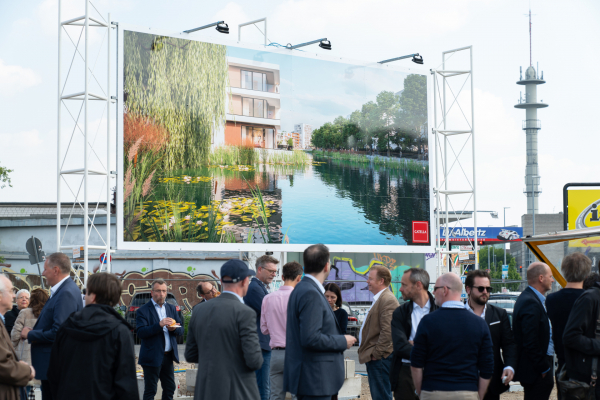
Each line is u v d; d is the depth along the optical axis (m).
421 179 17.12
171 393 8.19
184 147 14.18
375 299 6.97
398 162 16.88
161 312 8.16
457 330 4.86
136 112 13.64
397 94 17.06
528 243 9.05
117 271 24.88
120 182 13.40
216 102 14.66
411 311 6.20
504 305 18.31
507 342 6.03
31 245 14.95
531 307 6.15
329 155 16.00
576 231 8.27
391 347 6.66
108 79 13.41
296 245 15.41
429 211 17.19
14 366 4.78
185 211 14.12
